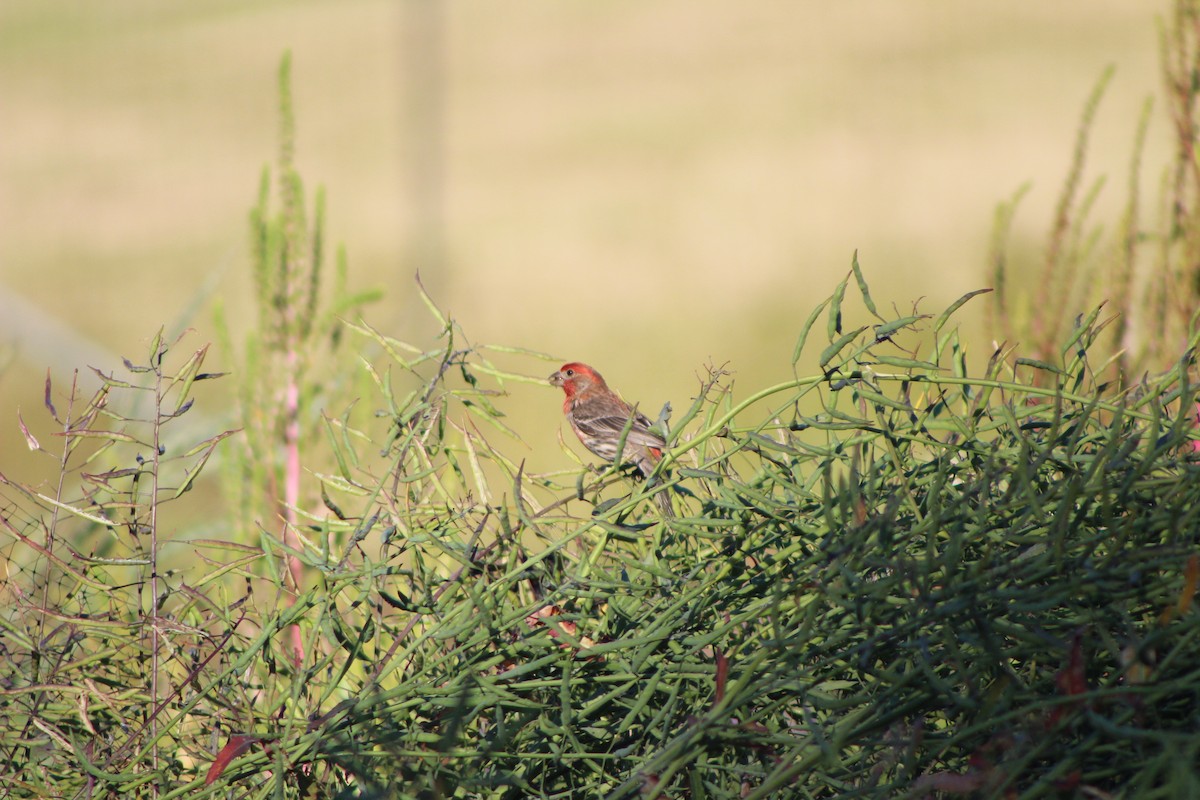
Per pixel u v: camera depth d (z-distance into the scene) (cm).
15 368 1980
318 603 580
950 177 3766
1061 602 512
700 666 549
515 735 549
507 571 594
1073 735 491
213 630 651
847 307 2781
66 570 594
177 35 7569
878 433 573
